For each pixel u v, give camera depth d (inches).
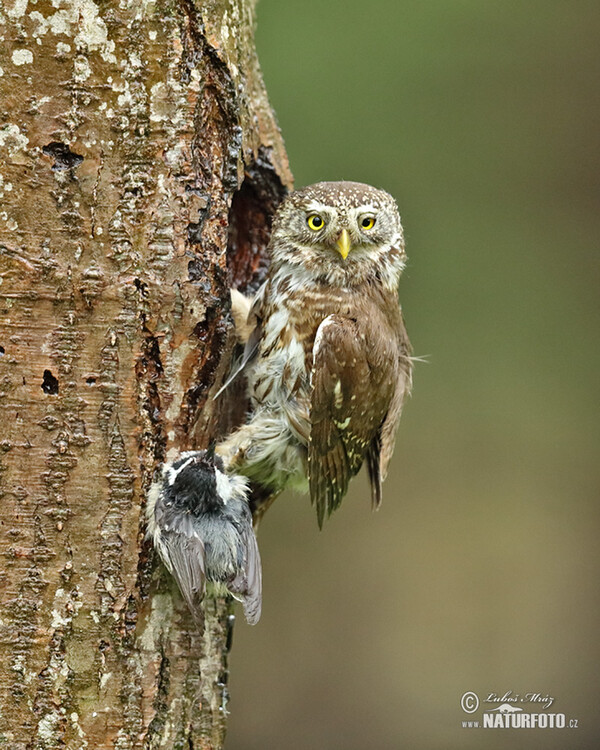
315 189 393.1
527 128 792.9
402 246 414.0
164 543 311.6
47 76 309.6
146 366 321.4
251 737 746.2
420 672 772.0
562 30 791.1
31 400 311.0
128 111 315.9
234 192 380.8
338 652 763.4
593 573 788.6
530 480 791.7
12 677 310.2
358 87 752.3
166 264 320.5
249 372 389.7
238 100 347.3
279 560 787.4
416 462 797.9
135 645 318.7
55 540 312.2
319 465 385.1
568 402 793.6
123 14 313.4
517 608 781.9
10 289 309.3
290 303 389.1
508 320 794.8
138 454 318.3
